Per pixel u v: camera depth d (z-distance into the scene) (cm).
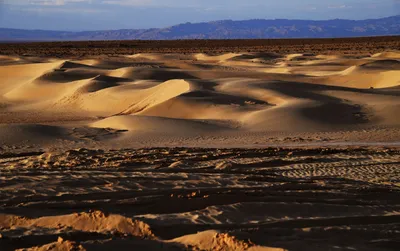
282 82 3450
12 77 5247
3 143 1880
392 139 1988
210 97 2977
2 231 650
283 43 14062
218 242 556
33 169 1210
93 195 884
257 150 1631
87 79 4316
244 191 914
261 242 561
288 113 2456
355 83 4278
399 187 1084
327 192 944
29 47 12331
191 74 4809
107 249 532
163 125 2256
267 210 776
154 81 4197
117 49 11462
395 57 7188
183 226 680
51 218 703
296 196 902
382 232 688
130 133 2111
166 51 10662
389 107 2580
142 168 1258
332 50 9988
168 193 899
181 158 1459
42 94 4169
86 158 1448
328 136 2069
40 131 2062
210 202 834
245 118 2450
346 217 758
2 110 3569
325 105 2606
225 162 1367
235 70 5691
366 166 1373
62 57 8144
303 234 657
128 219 676
